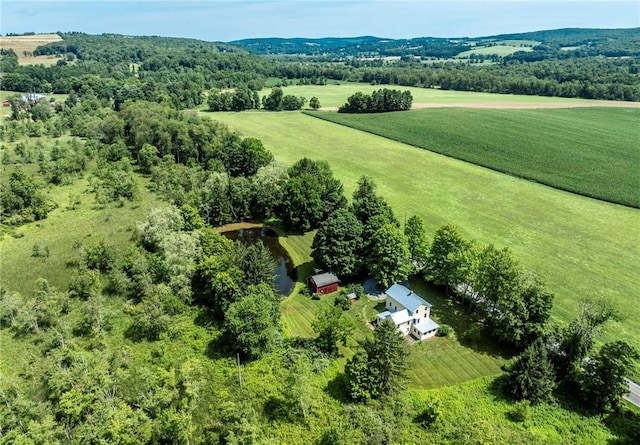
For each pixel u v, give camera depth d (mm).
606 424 46875
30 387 49906
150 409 46250
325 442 44156
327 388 51375
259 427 45188
